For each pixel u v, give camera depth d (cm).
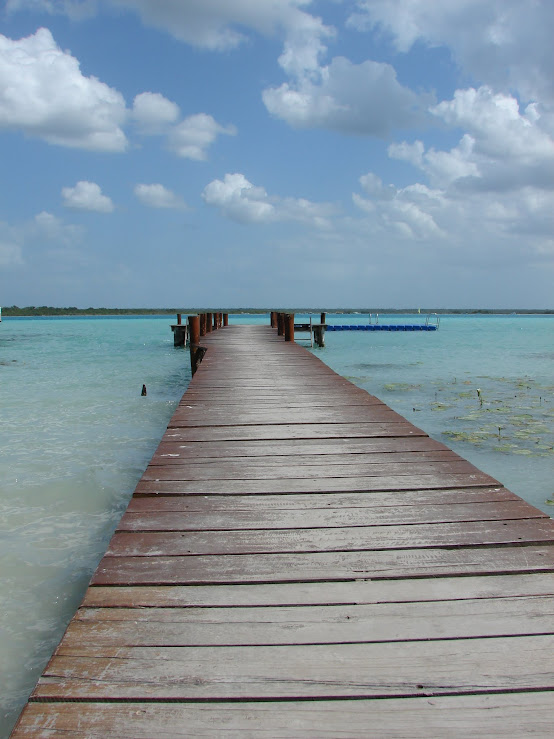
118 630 178
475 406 855
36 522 391
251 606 193
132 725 137
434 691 149
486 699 146
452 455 382
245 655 164
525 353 1923
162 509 287
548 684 151
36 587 298
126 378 1217
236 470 351
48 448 599
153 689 149
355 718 140
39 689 149
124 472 512
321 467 356
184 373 1312
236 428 465
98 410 830
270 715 141
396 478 331
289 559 229
